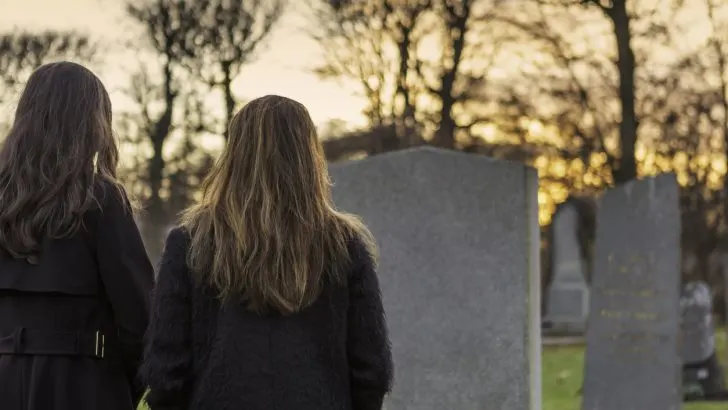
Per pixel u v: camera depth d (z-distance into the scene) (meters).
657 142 26.88
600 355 9.20
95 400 3.07
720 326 30.11
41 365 3.04
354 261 2.85
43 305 3.08
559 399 12.09
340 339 2.80
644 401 8.81
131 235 3.15
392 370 2.88
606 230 9.27
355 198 6.71
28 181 3.07
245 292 2.72
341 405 2.78
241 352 2.71
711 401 11.93
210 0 25.66
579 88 25.44
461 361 6.45
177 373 2.73
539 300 6.54
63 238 3.08
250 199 2.76
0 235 3.06
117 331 3.14
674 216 8.77
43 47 25.16
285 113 2.86
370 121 26.00
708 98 26.48
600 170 26.67
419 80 25.56
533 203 6.44
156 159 26.36
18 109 3.17
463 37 25.20
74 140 3.12
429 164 6.53
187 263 2.77
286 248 2.75
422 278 6.52
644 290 8.91
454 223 6.48
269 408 2.69
